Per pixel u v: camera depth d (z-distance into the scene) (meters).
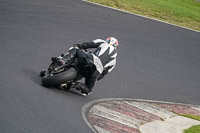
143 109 32.34
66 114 25.97
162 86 41.03
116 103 32.06
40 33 44.84
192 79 46.28
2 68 30.78
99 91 34.03
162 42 56.94
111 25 57.06
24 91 27.14
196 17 80.25
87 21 55.31
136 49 50.31
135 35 56.03
